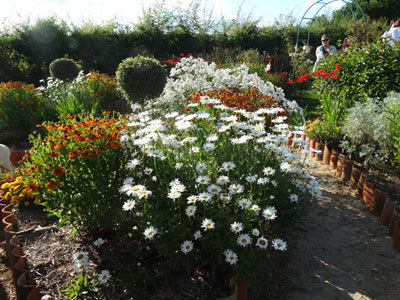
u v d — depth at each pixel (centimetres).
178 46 1475
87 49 1301
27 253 270
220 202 262
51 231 304
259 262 230
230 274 238
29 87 704
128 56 1372
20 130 648
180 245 229
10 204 351
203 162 270
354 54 652
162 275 241
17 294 232
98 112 712
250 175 262
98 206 266
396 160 407
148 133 301
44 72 1227
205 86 561
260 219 249
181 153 285
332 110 561
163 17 1447
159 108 584
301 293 255
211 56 1321
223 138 313
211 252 232
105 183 264
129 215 285
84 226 290
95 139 262
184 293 229
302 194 374
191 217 244
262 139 288
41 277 242
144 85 636
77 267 225
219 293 229
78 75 842
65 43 1249
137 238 280
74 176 262
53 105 688
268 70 966
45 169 263
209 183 253
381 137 423
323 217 362
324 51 957
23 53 1191
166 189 258
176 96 567
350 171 436
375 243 318
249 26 1684
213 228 222
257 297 250
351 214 368
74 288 225
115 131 279
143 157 276
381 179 413
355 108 470
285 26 1906
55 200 267
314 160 515
